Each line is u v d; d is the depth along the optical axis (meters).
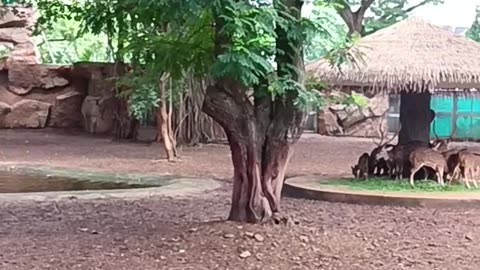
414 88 9.06
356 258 5.43
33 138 19.22
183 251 5.53
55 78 22.09
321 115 21.94
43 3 11.11
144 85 11.95
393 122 22.00
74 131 21.55
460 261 5.38
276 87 5.96
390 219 7.24
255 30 5.55
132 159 14.04
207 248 5.62
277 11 5.82
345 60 6.76
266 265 5.17
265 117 6.45
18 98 21.92
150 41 6.38
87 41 25.77
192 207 7.87
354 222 7.01
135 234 6.20
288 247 5.72
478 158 9.12
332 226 6.73
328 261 5.32
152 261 5.21
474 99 20.06
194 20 5.93
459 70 8.99
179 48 6.29
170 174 11.45
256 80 5.67
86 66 21.05
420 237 6.32
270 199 6.56
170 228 6.46
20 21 21.88
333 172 11.83
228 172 11.93
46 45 25.97
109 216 7.21
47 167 12.16
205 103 6.30
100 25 6.16
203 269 5.02
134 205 7.97
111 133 20.48
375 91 9.30
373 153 10.02
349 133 21.67
